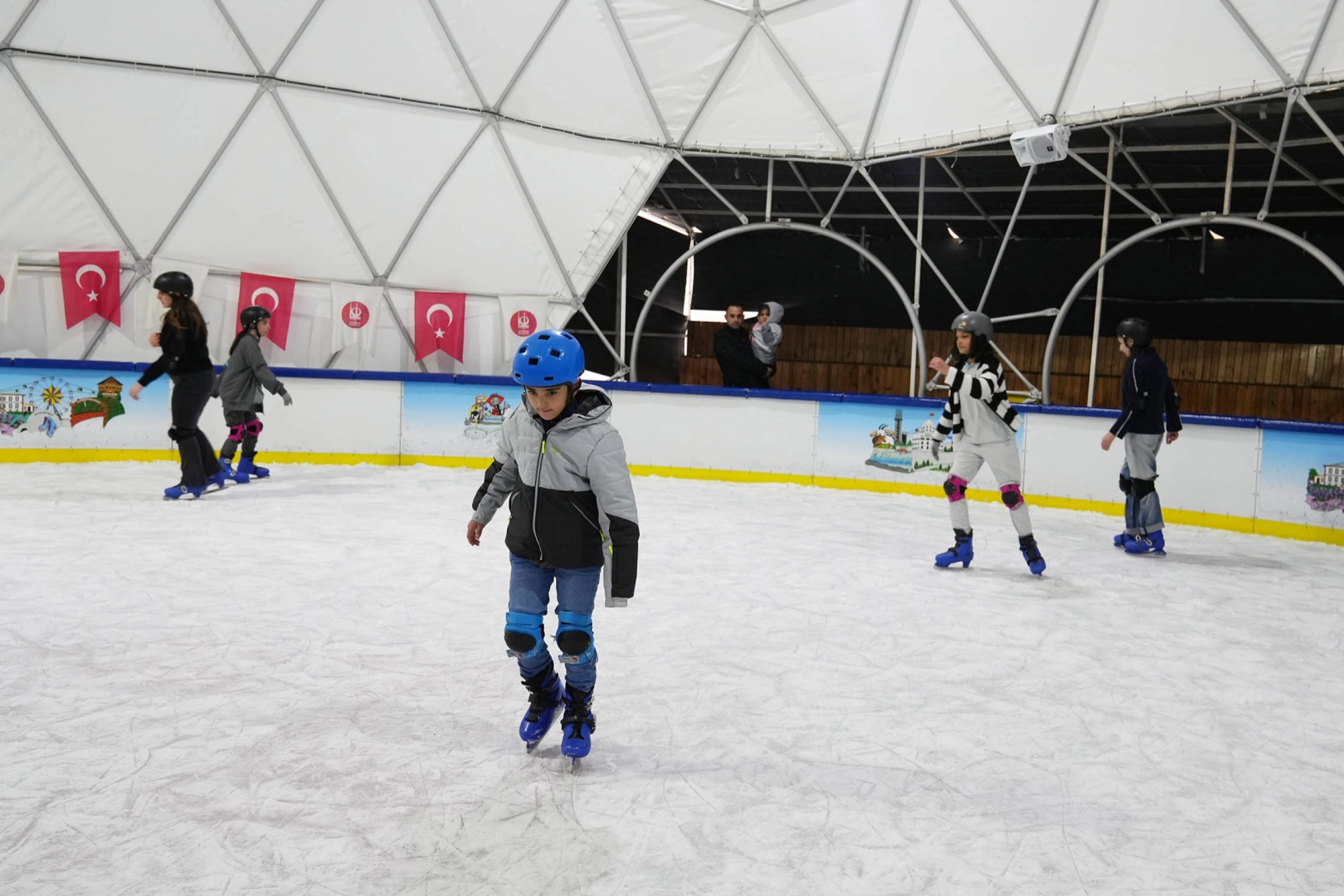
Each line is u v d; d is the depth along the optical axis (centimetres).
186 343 910
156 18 1263
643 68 1405
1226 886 302
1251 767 395
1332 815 354
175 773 359
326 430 1251
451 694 450
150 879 288
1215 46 1034
